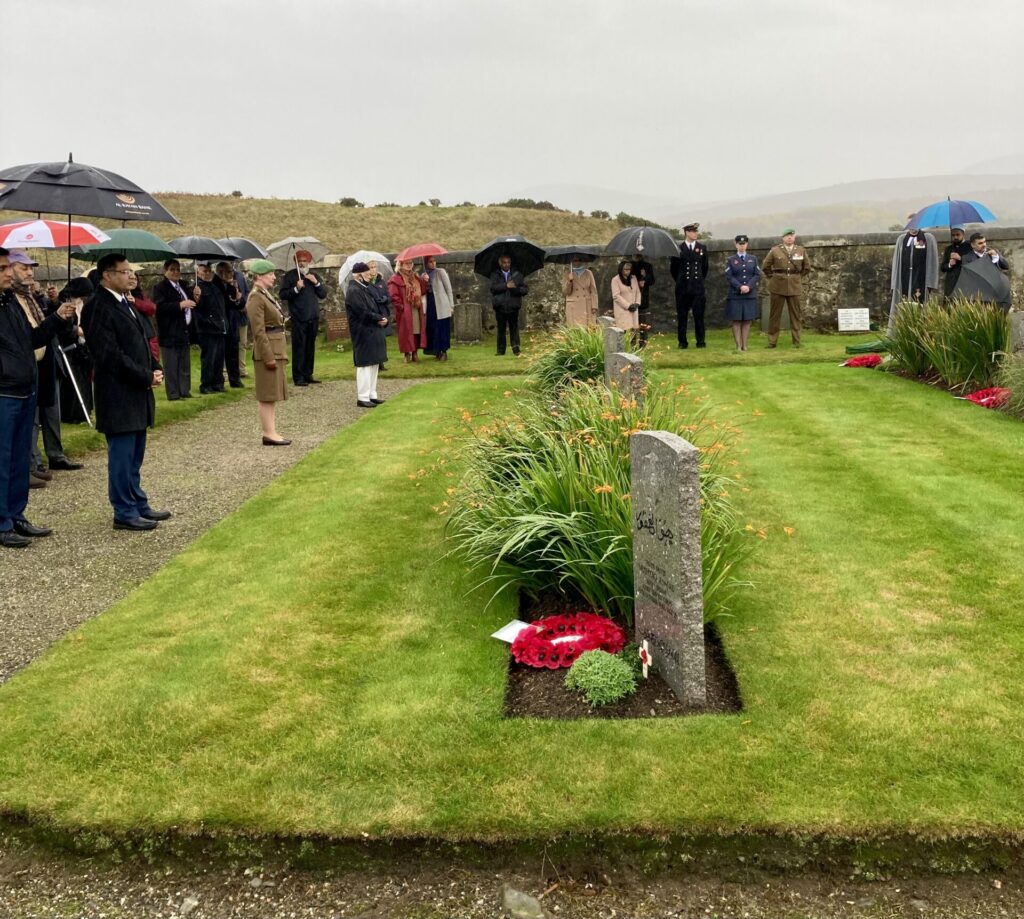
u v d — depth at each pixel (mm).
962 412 8930
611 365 7223
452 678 4066
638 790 3242
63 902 3029
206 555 5836
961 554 5316
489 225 46500
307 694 3979
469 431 8438
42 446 9227
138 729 3742
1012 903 2854
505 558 5133
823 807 3121
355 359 11039
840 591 4883
